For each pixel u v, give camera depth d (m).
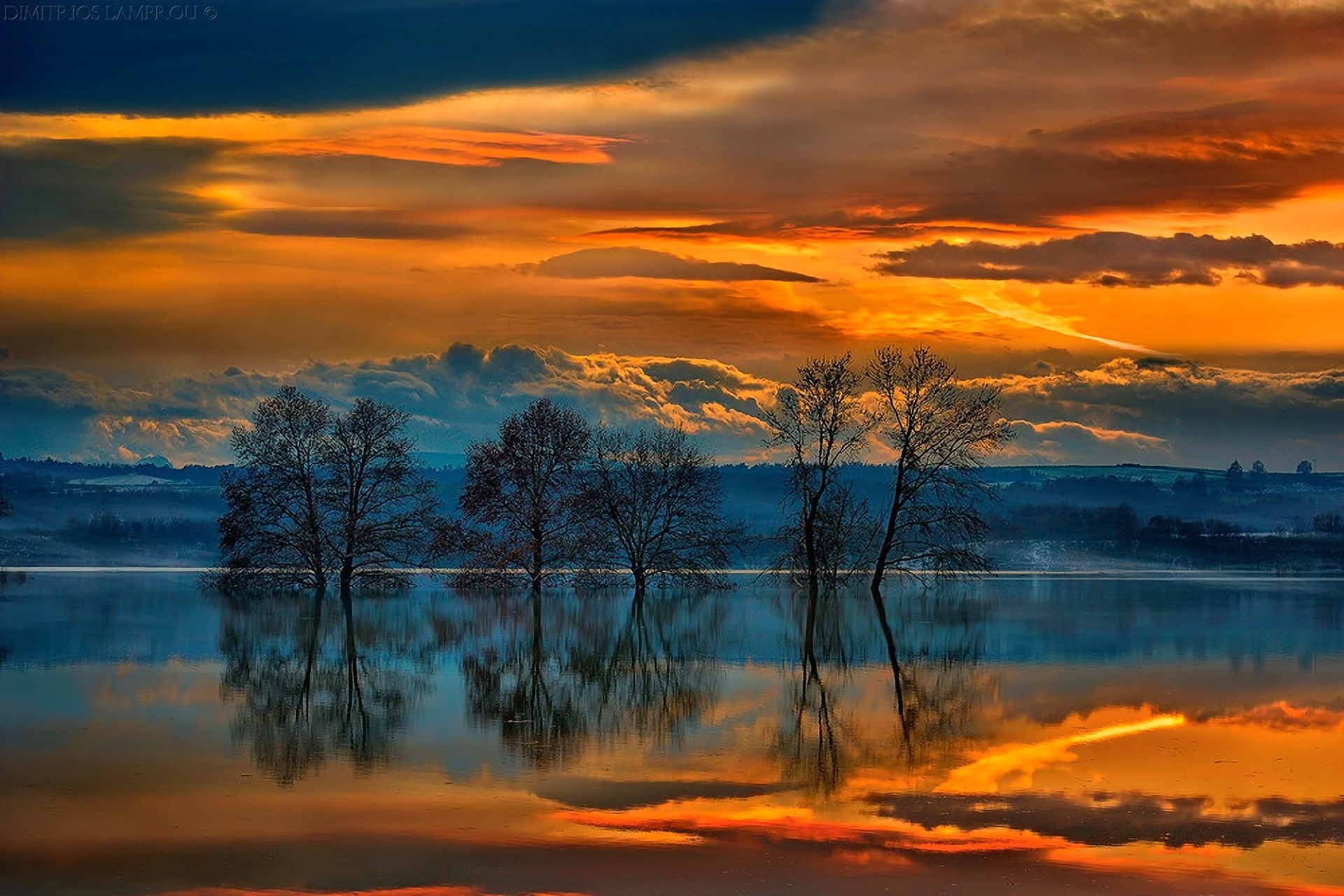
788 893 25.11
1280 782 33.94
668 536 100.75
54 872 26.17
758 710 44.66
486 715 43.41
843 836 28.80
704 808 31.17
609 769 35.03
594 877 25.98
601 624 76.69
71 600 94.56
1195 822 30.05
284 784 33.06
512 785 33.22
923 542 98.62
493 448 101.44
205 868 26.44
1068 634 71.06
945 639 67.31
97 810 30.47
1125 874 26.30
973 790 33.09
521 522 101.19
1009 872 26.39
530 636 70.00
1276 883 25.83
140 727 40.50
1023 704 46.00
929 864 26.91
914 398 98.62
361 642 66.00
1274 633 71.06
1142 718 43.25
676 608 88.56
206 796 31.86
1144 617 81.12
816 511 98.25
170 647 62.84
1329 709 44.94
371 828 29.11
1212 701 46.66
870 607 89.38
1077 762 36.34
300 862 26.80
